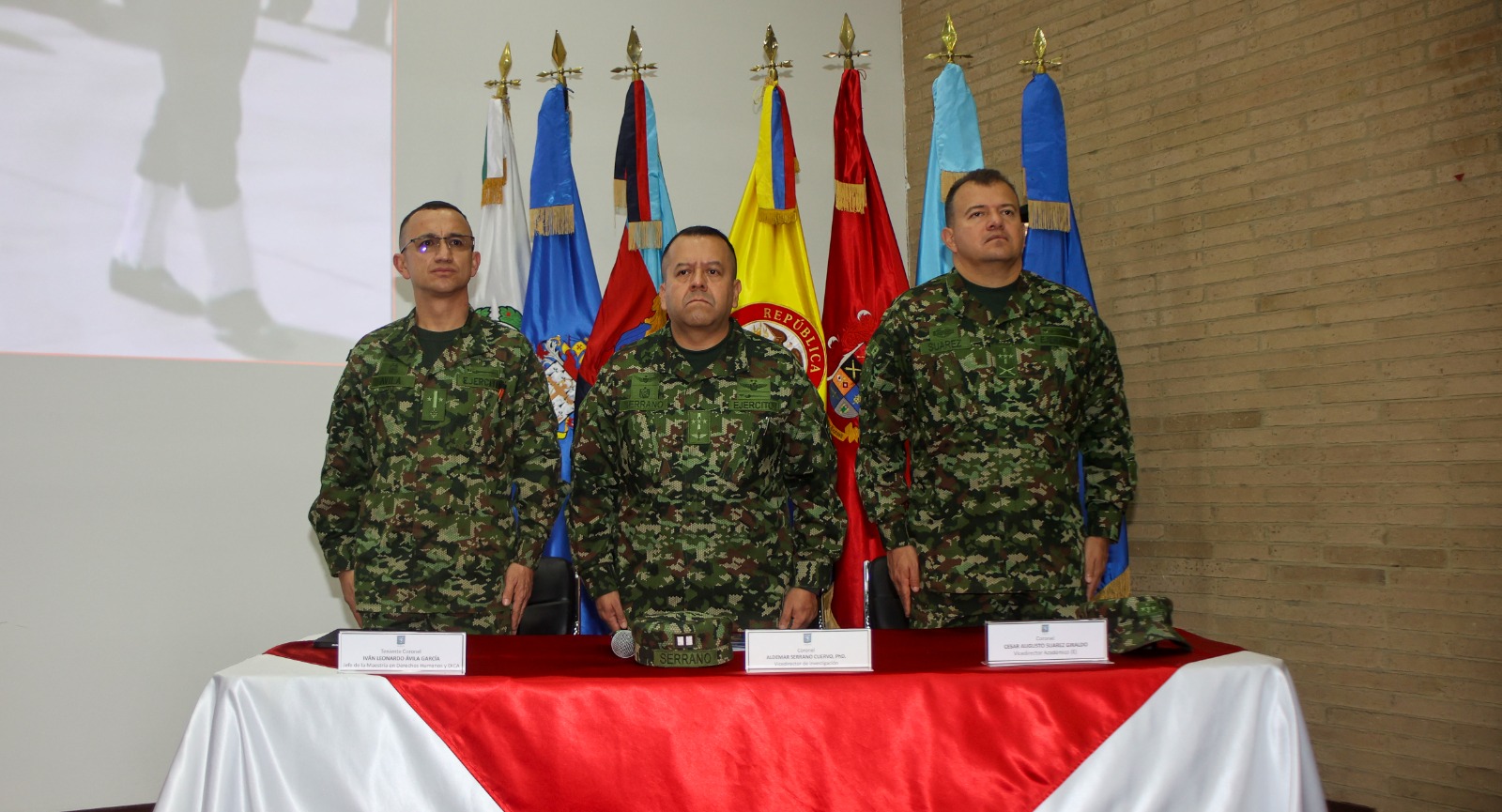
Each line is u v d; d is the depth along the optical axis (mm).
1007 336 2348
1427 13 2863
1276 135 3193
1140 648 1683
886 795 1489
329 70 3395
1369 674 2945
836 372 3197
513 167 3312
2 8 2994
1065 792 1498
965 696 1533
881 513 2363
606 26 3844
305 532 3330
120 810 3041
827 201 4223
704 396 2256
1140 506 3555
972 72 4188
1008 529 2268
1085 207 3766
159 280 3152
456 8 3607
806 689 1523
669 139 3932
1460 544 2766
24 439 2982
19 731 2949
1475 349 2750
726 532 2217
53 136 3035
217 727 1512
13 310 2975
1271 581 3180
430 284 2299
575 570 2426
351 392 2309
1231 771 1530
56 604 3004
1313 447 3086
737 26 4082
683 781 1487
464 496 2262
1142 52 3572
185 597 3156
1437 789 2793
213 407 3211
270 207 3295
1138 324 3578
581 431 2275
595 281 3297
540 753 1498
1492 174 2729
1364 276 2980
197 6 3223
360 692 1526
